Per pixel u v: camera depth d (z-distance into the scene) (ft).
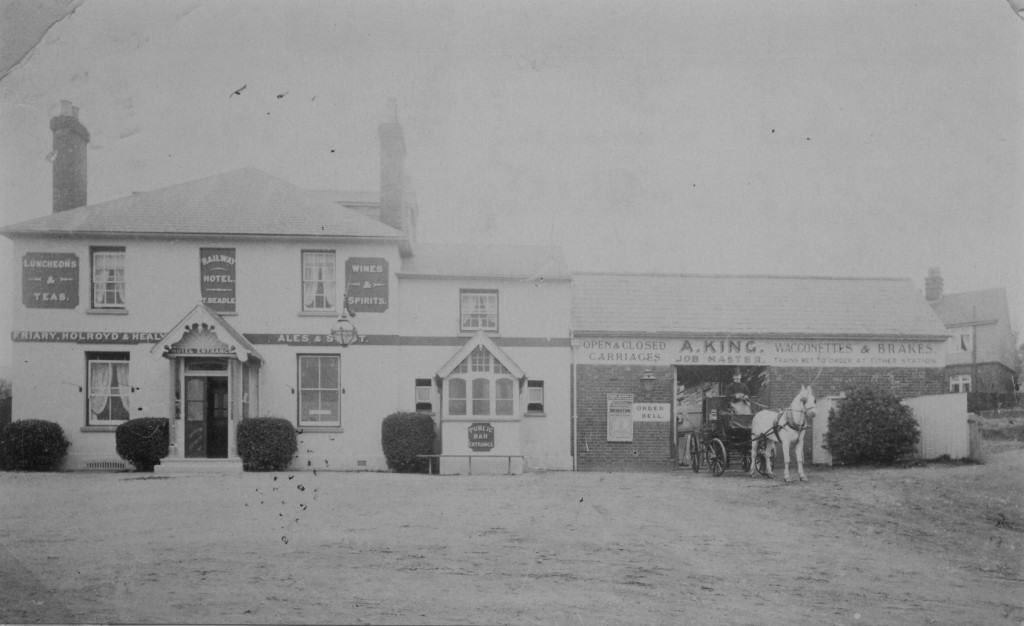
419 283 76.43
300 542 40.60
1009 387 80.48
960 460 66.03
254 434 69.46
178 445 69.51
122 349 72.49
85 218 72.49
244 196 75.87
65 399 71.77
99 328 72.54
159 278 73.36
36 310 72.33
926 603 35.14
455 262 79.25
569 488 57.93
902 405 71.10
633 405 77.56
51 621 30.68
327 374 74.49
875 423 69.77
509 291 77.66
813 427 76.18
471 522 45.52
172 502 51.39
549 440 76.54
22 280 72.43
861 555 41.60
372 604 31.78
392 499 52.49
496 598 32.91
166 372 72.54
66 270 72.69
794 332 79.05
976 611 34.53
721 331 78.59
